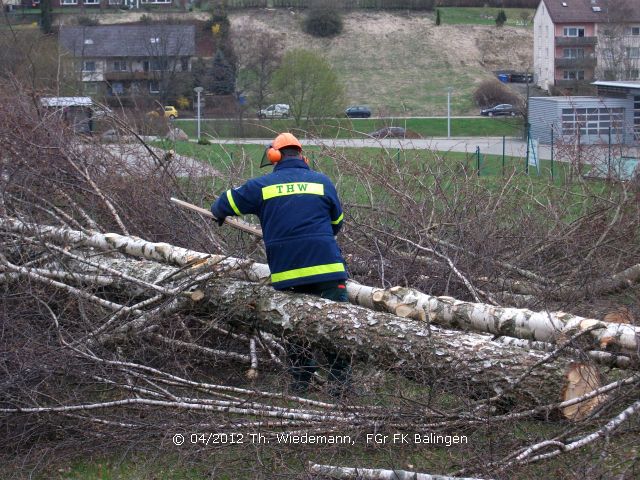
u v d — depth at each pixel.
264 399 6.75
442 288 8.58
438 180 10.12
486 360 6.09
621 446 5.48
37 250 8.20
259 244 8.82
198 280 7.03
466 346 6.20
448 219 9.66
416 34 87.25
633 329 5.79
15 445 6.19
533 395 5.94
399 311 6.78
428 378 6.21
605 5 65.88
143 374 6.60
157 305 7.45
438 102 69.69
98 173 9.56
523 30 90.06
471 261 8.90
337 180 11.17
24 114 9.49
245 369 7.46
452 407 6.26
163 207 9.22
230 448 5.92
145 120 13.70
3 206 8.57
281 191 6.84
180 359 7.23
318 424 5.91
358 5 93.31
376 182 10.49
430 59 82.19
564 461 5.46
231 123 30.73
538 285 8.97
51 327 6.89
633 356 5.77
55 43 19.42
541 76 73.38
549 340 6.20
